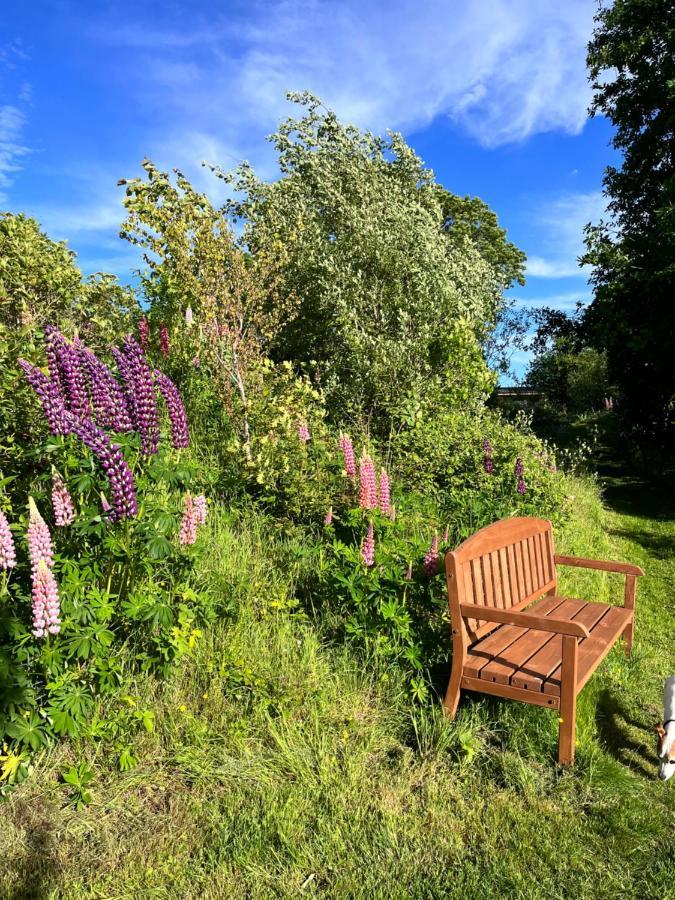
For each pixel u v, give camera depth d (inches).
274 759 125.0
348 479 213.5
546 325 754.2
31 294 239.1
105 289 277.0
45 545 109.2
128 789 115.3
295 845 106.3
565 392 1059.3
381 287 402.3
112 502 127.9
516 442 320.2
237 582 169.0
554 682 131.2
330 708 139.4
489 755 133.3
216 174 431.2
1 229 254.4
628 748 147.0
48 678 116.2
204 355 259.9
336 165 441.7
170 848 104.9
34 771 114.6
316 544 195.8
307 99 441.7
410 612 167.2
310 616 172.9
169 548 129.9
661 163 608.1
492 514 257.3
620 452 708.7
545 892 100.9
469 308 402.6
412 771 127.2
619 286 545.0
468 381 374.0
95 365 145.3
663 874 105.7
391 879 101.4
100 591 127.7
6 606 117.0
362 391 364.5
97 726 121.3
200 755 123.0
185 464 154.1
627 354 598.2
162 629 136.1
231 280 268.8
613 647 193.6
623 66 604.1
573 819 117.6
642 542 354.3
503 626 164.1
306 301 409.7
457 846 109.5
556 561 198.8
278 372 284.2
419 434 293.4
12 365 162.9
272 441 226.2
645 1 570.3
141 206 251.6
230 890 97.5
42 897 94.0
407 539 191.2
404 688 148.6
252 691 138.2
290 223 398.3
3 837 102.4
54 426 130.0
